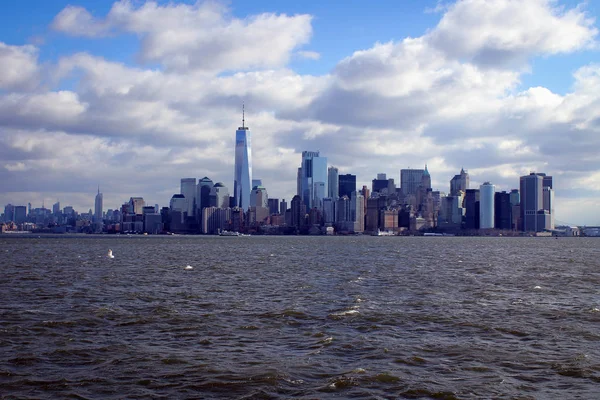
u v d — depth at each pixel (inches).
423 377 1403.8
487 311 2359.7
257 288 3250.5
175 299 2726.4
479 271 4672.7
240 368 1469.0
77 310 2354.8
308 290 3147.1
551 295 2930.6
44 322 2052.2
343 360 1557.6
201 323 2073.1
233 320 2134.6
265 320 2135.8
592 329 1972.2
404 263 5880.9
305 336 1855.3
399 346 1716.3
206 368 1467.8
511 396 1272.1
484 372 1448.1
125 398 1248.2
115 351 1641.2
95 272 4456.2
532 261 6343.5
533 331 1939.0
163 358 1563.7
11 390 1294.3
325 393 1285.7
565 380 1385.3
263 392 1286.9
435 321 2118.6
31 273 4335.6
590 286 3400.6
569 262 6146.7
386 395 1274.6
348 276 4136.3
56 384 1338.6
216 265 5433.1
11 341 1758.1
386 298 2780.5
